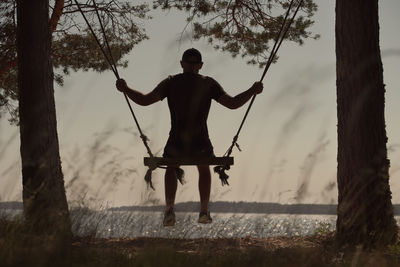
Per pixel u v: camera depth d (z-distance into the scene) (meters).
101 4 13.48
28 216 5.00
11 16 13.08
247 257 4.52
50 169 7.22
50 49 7.76
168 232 4.70
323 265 4.48
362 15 7.22
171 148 5.91
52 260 4.06
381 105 7.21
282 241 6.41
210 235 4.66
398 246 6.28
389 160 7.12
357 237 6.64
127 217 4.67
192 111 5.92
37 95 7.46
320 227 6.99
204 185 5.96
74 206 4.98
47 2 7.79
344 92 7.25
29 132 7.31
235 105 6.02
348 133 7.14
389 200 6.96
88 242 4.93
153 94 5.99
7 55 13.35
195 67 6.08
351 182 7.03
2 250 4.02
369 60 7.17
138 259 4.12
